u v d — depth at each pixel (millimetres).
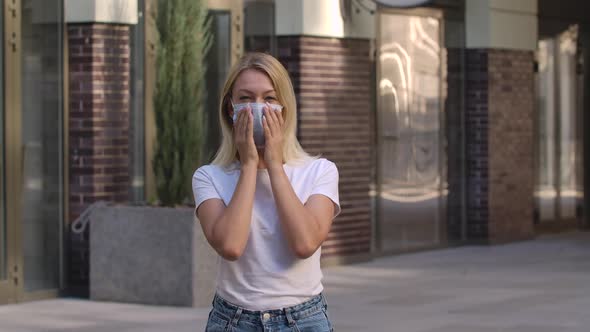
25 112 10500
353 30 13562
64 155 10773
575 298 10945
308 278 3801
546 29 17469
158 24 10438
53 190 10734
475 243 15945
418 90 15023
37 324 9289
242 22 12461
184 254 10070
